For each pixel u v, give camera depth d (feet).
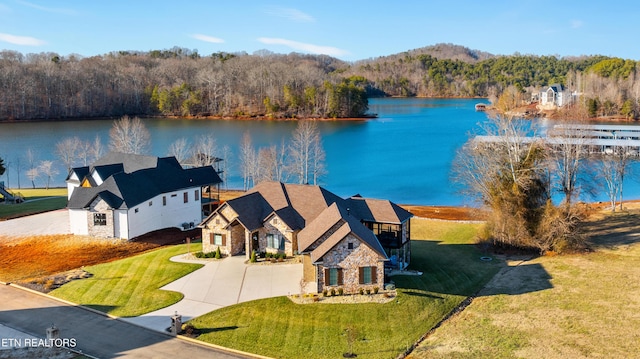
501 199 176.86
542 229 170.81
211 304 123.24
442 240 188.75
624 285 138.92
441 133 521.24
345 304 121.70
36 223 201.46
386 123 611.06
